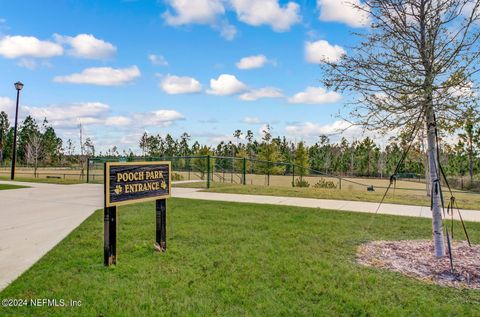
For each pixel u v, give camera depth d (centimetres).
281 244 581
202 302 365
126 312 342
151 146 5800
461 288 404
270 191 1400
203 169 2380
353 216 844
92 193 1378
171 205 996
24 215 872
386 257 519
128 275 440
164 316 337
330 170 4431
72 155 6375
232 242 593
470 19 481
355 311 348
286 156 4291
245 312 345
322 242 599
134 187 507
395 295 382
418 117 516
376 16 531
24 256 519
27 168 5153
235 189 1465
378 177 3744
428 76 498
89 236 635
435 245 515
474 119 491
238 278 430
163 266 473
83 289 396
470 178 2625
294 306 358
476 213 945
